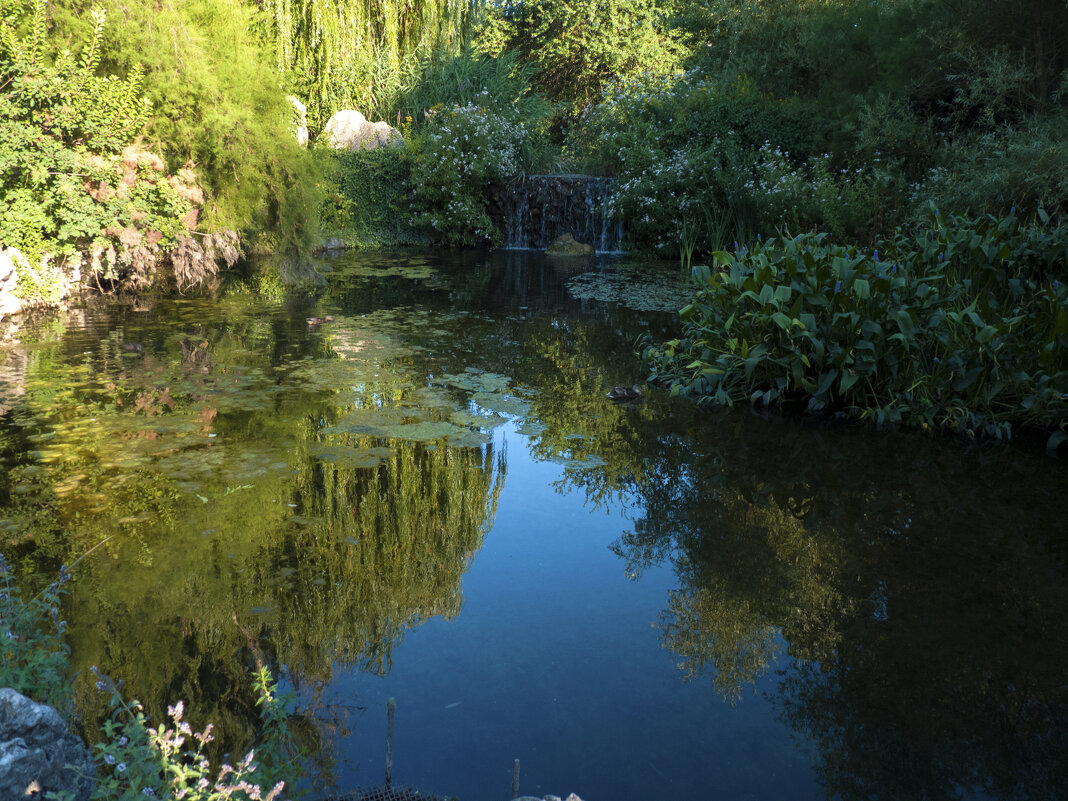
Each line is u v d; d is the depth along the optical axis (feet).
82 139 28.73
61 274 29.84
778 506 14.12
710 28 64.13
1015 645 9.87
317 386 20.26
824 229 40.83
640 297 35.19
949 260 20.47
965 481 15.25
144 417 17.35
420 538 12.61
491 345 25.58
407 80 63.98
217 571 11.20
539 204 55.47
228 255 35.76
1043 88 34.19
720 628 10.28
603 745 7.92
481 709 8.46
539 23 95.96
